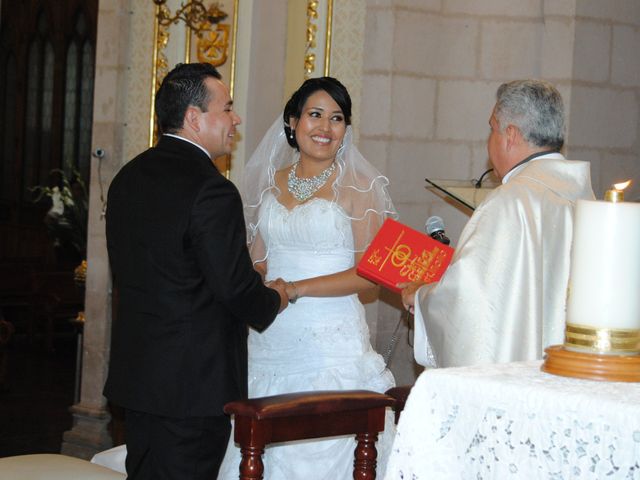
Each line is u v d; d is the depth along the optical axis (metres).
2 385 9.32
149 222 3.15
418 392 1.94
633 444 1.64
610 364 1.85
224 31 6.24
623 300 1.87
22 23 14.73
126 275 3.22
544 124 3.06
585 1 5.89
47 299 11.83
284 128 3.99
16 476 3.29
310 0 6.10
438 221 3.74
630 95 6.06
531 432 1.78
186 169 3.17
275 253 3.93
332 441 3.82
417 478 1.92
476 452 1.87
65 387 9.71
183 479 3.14
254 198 4.02
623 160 6.07
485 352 2.76
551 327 2.86
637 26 6.07
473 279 2.78
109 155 6.73
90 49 14.12
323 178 3.93
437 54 6.07
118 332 3.27
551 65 5.91
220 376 3.16
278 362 3.86
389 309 5.91
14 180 14.89
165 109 3.31
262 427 2.61
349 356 3.87
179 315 3.12
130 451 3.27
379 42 5.94
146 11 6.62
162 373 3.13
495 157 3.17
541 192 2.90
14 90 14.93
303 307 3.85
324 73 6.07
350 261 3.91
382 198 3.97
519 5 6.02
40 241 14.36
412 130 6.00
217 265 3.07
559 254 2.88
